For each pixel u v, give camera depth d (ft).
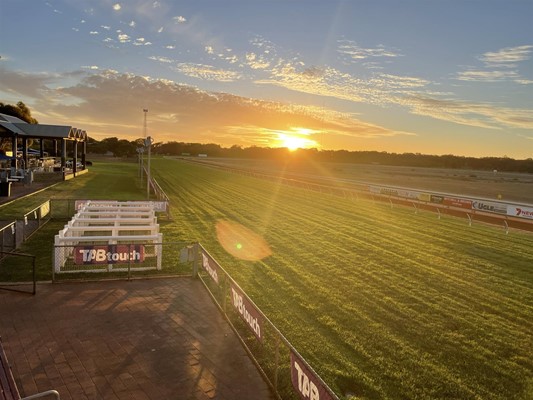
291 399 20.99
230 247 53.78
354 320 31.35
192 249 38.73
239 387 21.79
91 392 20.68
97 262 38.45
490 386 23.27
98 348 25.08
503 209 81.10
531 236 67.36
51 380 21.56
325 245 56.65
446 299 36.73
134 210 66.95
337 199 114.11
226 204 97.86
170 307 31.78
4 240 48.29
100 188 119.14
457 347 27.76
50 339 25.91
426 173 336.49
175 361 24.02
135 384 21.56
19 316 29.01
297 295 36.22
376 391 22.16
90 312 30.22
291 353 19.80
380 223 76.23
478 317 32.94
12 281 36.27
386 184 185.47
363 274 43.34
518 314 33.88
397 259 50.01
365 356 25.91
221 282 37.78
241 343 26.45
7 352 24.13
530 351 27.61
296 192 130.41
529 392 22.80
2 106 238.48
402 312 33.35
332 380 23.03
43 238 54.08
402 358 25.93
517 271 46.26
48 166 160.04
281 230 67.05
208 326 28.76
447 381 23.53
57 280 36.45
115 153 469.98
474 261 50.03
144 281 37.52
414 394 22.09
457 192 165.89
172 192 120.37
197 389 21.42
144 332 27.45
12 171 120.26
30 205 80.43
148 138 101.86
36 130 133.08
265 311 32.35
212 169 255.29
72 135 142.82
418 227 72.84
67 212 73.00
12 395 18.49
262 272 42.83
